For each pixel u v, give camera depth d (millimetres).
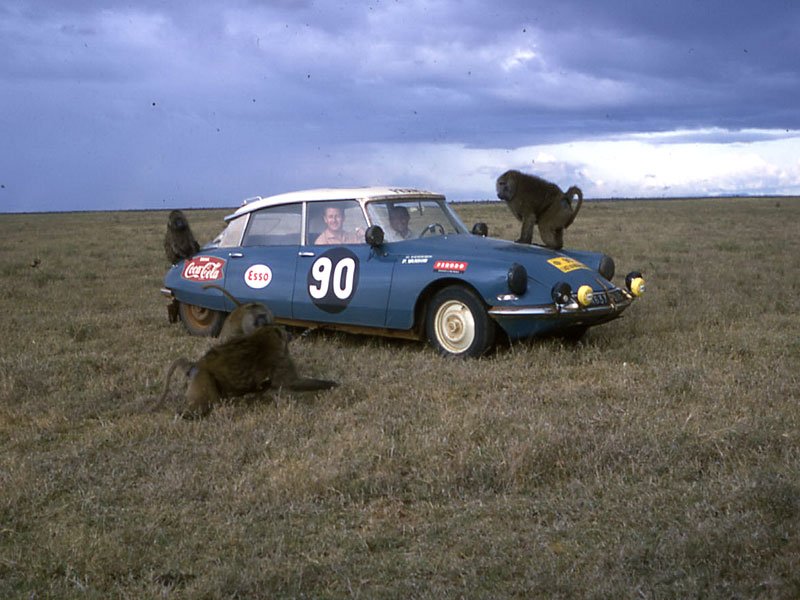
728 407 6238
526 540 4121
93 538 4211
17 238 31922
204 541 4230
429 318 8344
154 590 3707
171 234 10852
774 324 9586
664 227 29938
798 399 6398
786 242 21812
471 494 4781
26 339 9719
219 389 6551
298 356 8438
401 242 8750
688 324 9750
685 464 5020
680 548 3848
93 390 7273
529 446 5148
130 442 5855
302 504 4656
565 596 3561
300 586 3734
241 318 7215
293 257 9250
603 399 6602
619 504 4496
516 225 32094
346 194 9094
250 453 5555
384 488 4855
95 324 10562
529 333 7965
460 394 6961
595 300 8055
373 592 3650
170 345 9312
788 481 4527
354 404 6699
